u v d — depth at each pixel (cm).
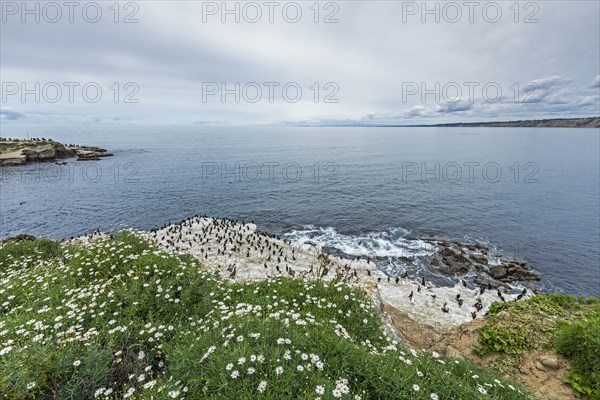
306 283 1124
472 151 14238
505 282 2364
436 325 1487
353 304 976
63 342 543
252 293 988
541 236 3347
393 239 3244
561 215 4094
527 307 1047
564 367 773
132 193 5288
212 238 2786
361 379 514
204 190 5556
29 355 491
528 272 2481
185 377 482
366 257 2756
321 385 443
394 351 662
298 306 941
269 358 491
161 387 437
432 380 516
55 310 696
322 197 5056
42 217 3919
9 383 429
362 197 5038
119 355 570
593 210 4325
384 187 5838
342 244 3084
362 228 3594
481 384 604
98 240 1358
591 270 2595
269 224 3759
